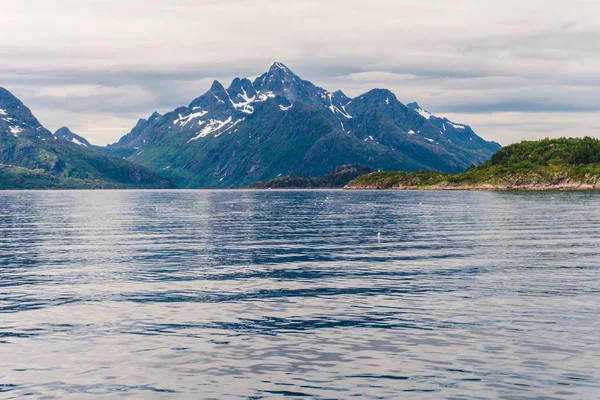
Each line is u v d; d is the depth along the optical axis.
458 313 37.09
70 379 26.58
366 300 41.06
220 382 26.16
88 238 87.00
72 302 41.06
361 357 29.14
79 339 32.31
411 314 37.03
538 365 27.75
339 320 35.81
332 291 44.25
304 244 76.56
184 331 33.72
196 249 71.56
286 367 27.89
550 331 32.91
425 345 30.80
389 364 28.14
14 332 33.66
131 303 40.69
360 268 55.19
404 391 25.02
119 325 35.03
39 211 178.25
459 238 81.50
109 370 27.66
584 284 46.06
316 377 26.66
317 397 24.50
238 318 36.44
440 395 24.59
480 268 54.38
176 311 38.31
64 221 128.25
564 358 28.61
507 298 41.16
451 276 50.19
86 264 59.09
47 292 44.56
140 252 68.81
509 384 25.62
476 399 24.20
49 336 32.88
